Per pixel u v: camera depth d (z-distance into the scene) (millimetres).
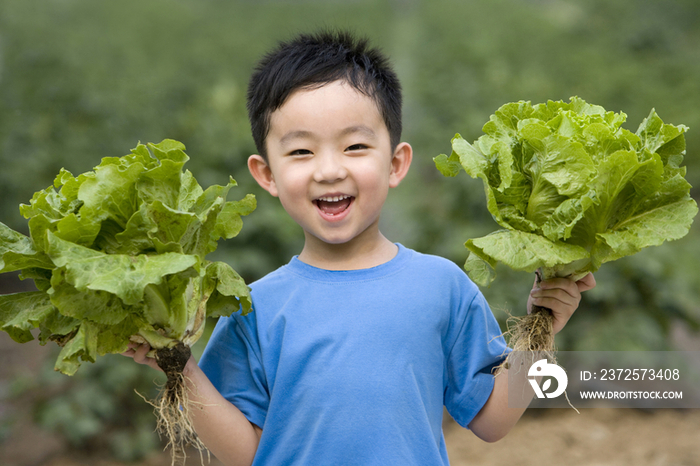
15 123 7406
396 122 1743
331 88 1577
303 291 1686
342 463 1517
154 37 18781
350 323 1610
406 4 38156
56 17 15609
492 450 4469
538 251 1488
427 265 1736
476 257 1672
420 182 9359
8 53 9828
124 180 1382
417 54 21141
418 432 1553
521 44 18469
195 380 1520
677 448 4332
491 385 1693
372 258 1728
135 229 1356
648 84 13117
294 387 1590
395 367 1573
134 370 4453
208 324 4195
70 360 1350
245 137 6145
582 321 5012
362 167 1580
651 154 1493
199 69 14875
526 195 1583
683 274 5258
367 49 1784
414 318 1628
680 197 1540
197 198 1501
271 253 5387
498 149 1570
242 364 1671
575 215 1482
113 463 4270
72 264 1267
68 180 1427
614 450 4375
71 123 8234
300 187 1588
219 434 1551
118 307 1374
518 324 1711
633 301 5008
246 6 32250
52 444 4422
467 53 15859
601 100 11750
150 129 9414
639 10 20047
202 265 1521
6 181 6672
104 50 13469
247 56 18000
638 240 1502
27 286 7270
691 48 18344
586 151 1522
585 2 21906
